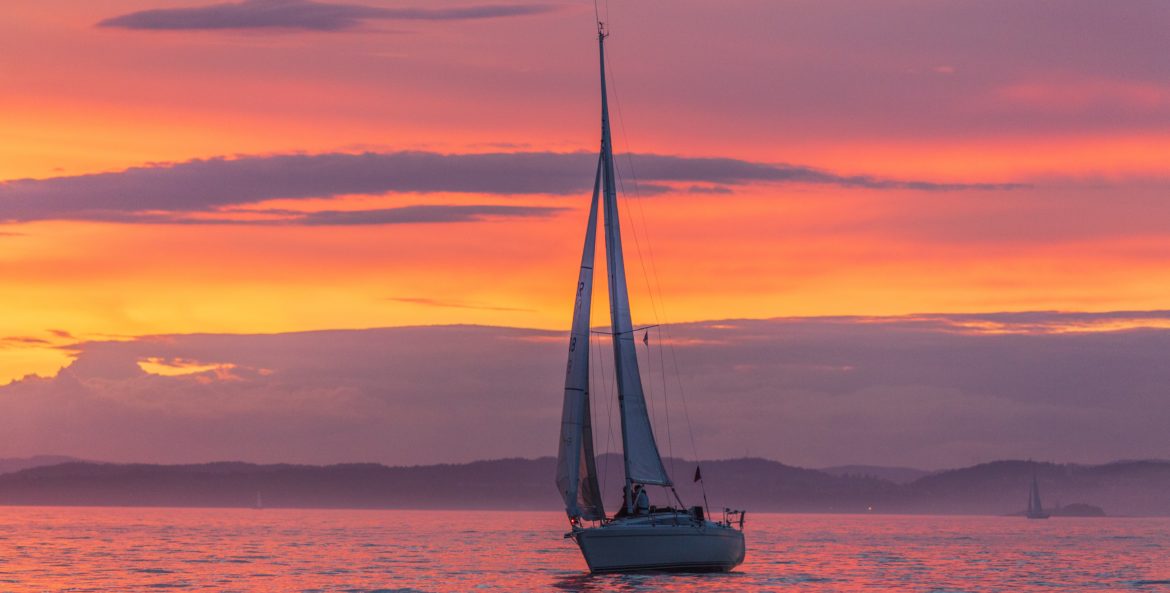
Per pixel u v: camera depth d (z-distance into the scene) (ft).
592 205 375.45
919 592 440.45
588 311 369.91
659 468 374.43
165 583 490.08
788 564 597.52
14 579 511.40
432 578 504.02
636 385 374.63
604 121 378.73
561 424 367.45
